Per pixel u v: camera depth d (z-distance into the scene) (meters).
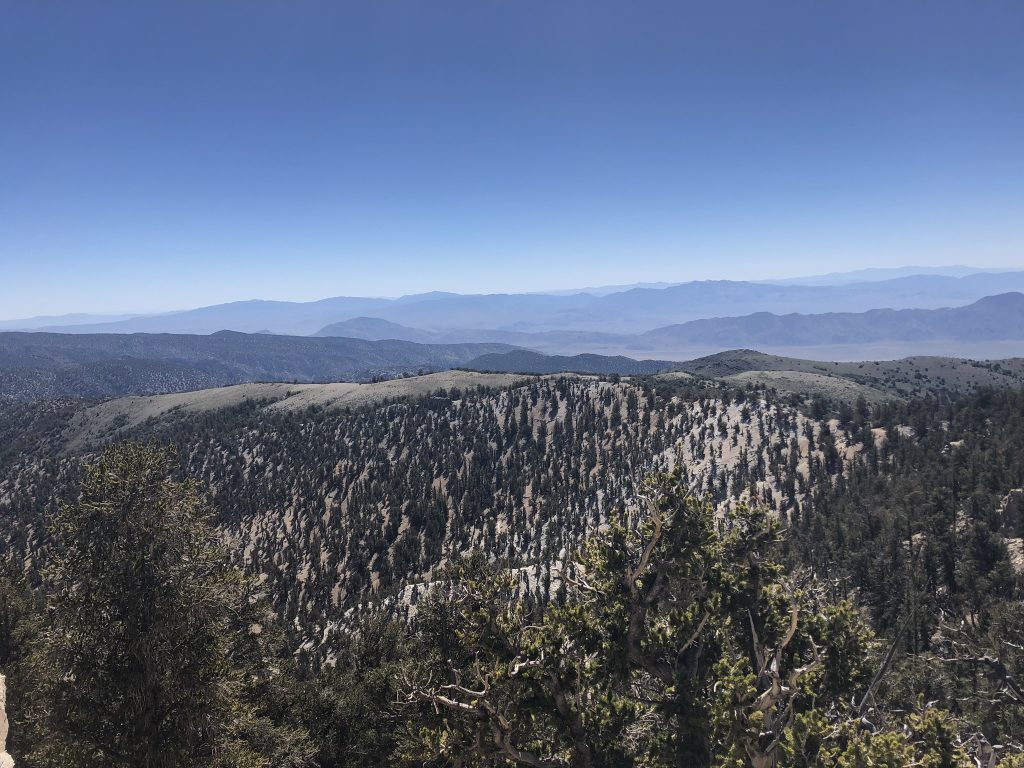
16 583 45.06
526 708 22.28
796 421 151.12
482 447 192.62
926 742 17.86
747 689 18.78
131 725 21.31
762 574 26.64
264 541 166.25
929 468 92.69
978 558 57.97
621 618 25.78
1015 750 24.19
